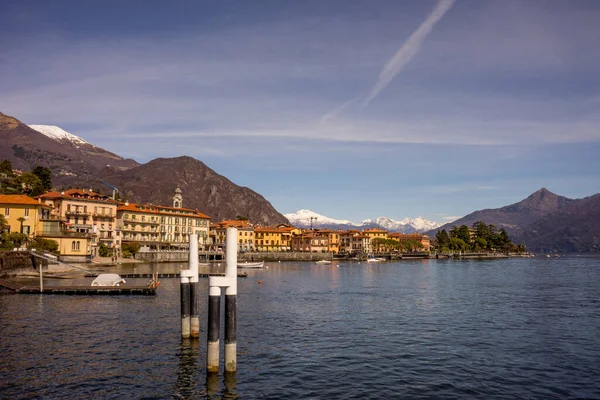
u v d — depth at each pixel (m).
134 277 98.00
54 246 112.06
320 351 36.09
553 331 44.34
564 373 30.95
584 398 26.45
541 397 26.61
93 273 93.50
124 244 164.75
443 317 52.16
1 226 100.56
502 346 38.22
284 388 27.56
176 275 99.56
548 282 102.38
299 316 52.12
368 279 110.12
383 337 41.34
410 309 58.41
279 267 167.38
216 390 26.84
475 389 27.83
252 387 27.48
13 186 151.75
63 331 41.22
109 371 29.88
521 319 51.00
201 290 78.44
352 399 26.03
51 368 30.41
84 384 27.48
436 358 34.41
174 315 49.53
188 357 33.03
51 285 75.56
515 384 28.77
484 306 61.41
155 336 39.34
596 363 33.25
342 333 42.91
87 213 152.00
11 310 52.38
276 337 40.88
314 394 26.69
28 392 26.16
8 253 84.31
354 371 31.08
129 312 51.41
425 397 26.48
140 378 28.62
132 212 180.12
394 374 30.55
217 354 29.03
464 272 142.38
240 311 55.53
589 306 61.53
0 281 73.44
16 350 34.69
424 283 98.88
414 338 41.03
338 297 70.94
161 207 199.38
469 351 36.50
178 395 26.02
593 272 145.12
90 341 37.50
